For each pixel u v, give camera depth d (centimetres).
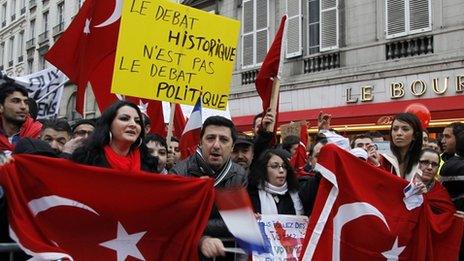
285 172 411
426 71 1335
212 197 352
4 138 480
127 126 365
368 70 1464
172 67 523
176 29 527
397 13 1415
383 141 752
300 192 426
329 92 1567
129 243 344
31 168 329
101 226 340
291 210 411
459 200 443
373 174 400
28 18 3828
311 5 1652
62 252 322
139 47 504
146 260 345
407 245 402
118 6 591
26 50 3809
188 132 512
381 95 1433
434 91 1314
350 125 1419
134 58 501
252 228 358
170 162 575
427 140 623
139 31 504
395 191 404
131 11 502
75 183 337
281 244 385
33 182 329
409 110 843
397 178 405
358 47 1501
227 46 561
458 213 426
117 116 366
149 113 656
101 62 593
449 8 1312
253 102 1797
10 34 4162
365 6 1491
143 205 345
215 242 342
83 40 595
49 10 3506
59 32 3300
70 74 601
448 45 1306
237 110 1873
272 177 409
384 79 1427
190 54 536
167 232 350
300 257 378
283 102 1714
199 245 346
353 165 396
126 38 498
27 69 3775
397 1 1415
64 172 336
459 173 443
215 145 397
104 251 338
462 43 1277
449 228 421
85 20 598
